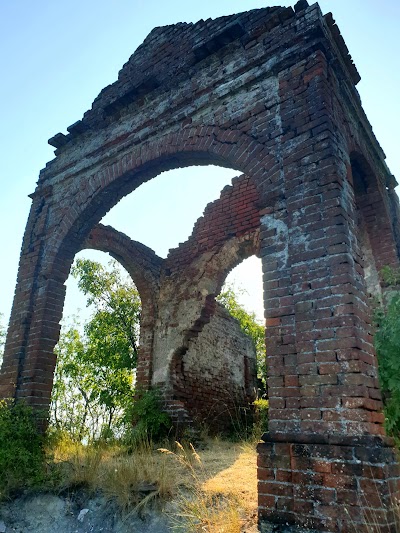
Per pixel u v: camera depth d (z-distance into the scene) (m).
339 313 3.69
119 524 4.26
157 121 6.43
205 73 6.08
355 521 3.06
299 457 3.47
